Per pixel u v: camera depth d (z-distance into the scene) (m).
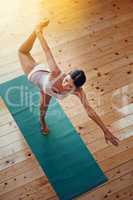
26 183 3.28
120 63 4.11
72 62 4.11
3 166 3.37
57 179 3.29
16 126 3.62
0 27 4.43
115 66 4.08
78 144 3.51
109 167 3.37
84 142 3.52
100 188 3.25
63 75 2.89
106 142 3.51
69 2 4.70
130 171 3.34
